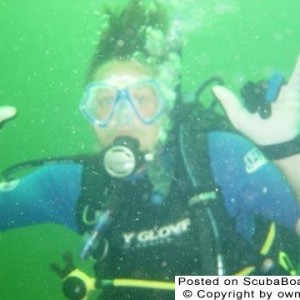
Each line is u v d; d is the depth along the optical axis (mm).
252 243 1310
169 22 1373
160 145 1297
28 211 1396
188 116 1313
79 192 1344
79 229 1365
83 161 1345
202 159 1294
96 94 1320
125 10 1366
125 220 1297
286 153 1331
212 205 1284
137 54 1343
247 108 1324
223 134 1313
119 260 1301
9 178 1381
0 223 1412
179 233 1286
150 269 1297
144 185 1292
